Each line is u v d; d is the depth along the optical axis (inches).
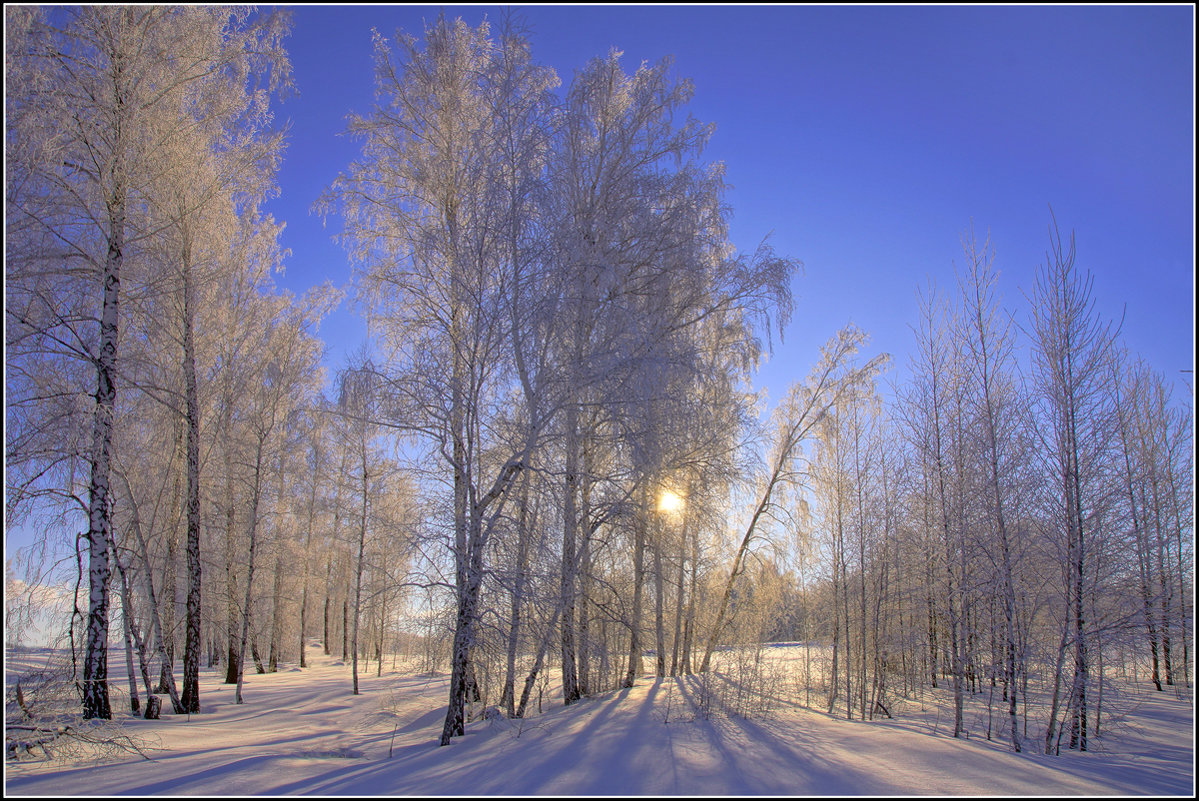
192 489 573.9
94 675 414.0
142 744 368.2
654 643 589.9
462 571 375.6
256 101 533.6
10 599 419.2
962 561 434.6
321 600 1405.0
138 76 457.7
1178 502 597.3
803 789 250.4
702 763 291.9
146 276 467.2
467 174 460.4
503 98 438.3
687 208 474.9
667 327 459.2
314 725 493.4
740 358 532.1
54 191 408.2
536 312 392.5
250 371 640.4
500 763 299.4
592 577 449.7
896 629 642.2
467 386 401.1
